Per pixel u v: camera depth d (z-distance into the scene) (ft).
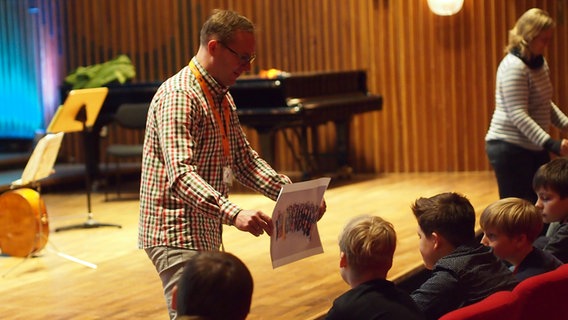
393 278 17.07
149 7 36.22
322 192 11.00
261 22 34.83
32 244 21.15
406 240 20.77
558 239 13.91
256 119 29.22
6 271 20.03
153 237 10.66
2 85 38.78
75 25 37.35
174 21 36.01
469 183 30.04
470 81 32.83
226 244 21.81
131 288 17.95
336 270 18.52
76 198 31.14
